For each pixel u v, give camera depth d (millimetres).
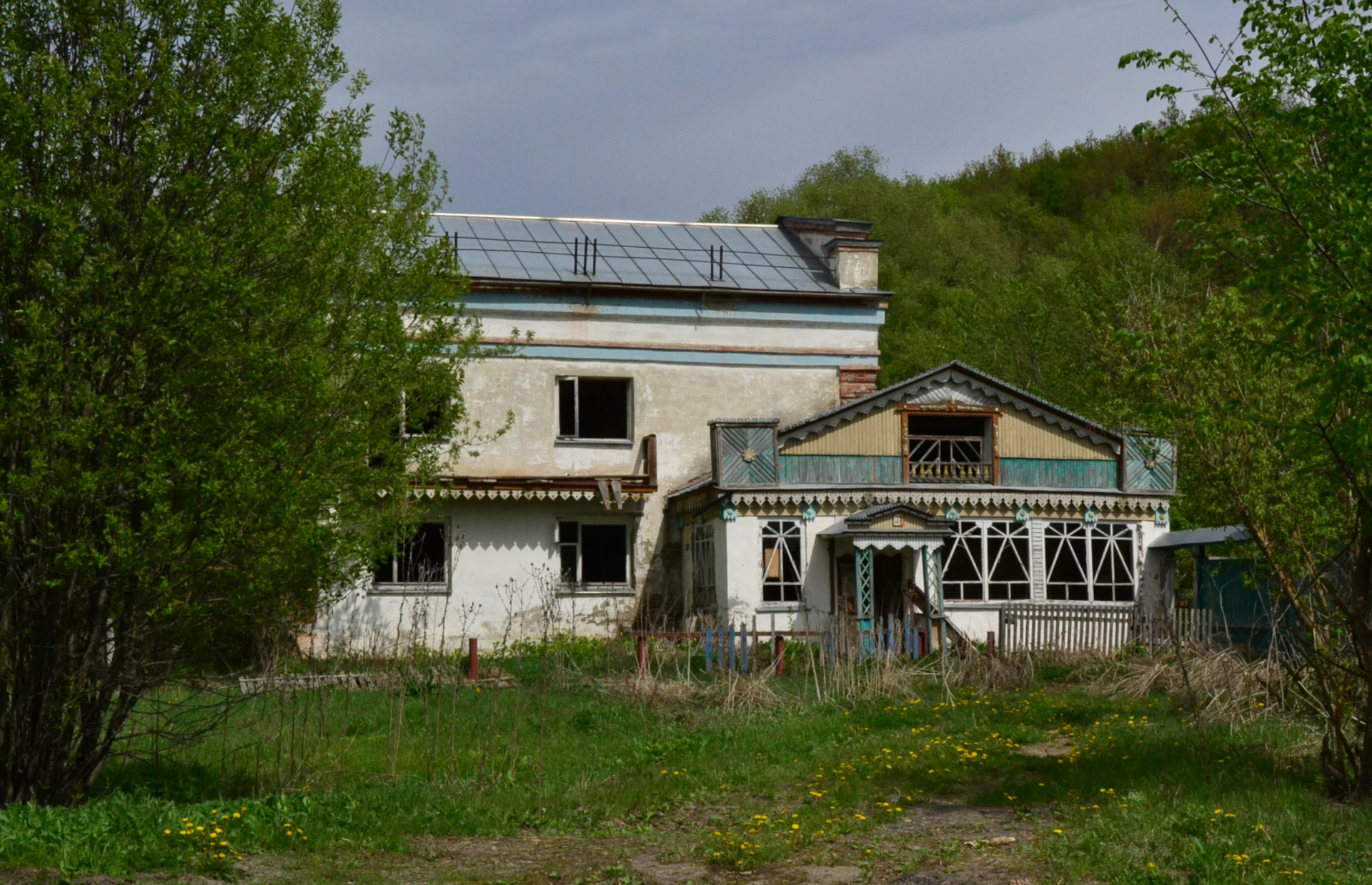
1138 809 10469
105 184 10484
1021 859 9281
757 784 12781
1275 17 10562
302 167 11023
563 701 17547
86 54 10719
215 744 14023
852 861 9609
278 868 9047
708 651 19906
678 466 28062
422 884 8844
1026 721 16438
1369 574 11125
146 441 10109
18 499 10047
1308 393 12406
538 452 27281
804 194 50562
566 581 26828
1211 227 11391
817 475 25625
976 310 41656
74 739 10852
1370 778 10867
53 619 10453
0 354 10070
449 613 25812
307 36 11508
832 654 20219
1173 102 11109
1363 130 10023
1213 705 15391
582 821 11164
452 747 13266
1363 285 10164
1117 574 26516
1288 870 8562
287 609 11289
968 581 25875
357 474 11883
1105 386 24594
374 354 11492
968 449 26922
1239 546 13047
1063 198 75438
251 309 10555
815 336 29219
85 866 8367
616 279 28594
